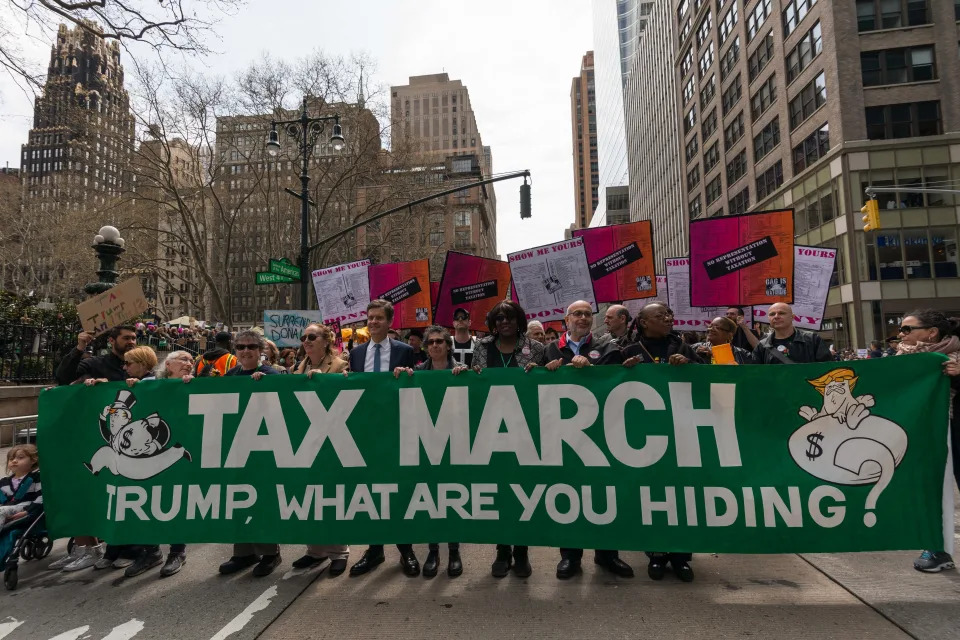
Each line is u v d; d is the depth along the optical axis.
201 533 3.60
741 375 3.33
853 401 3.21
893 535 3.08
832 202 28.00
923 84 26.47
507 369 3.56
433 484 3.50
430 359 4.23
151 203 26.94
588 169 173.50
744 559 3.91
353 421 3.62
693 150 47.88
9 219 33.84
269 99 24.23
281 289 31.22
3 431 8.48
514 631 2.83
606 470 3.35
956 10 26.39
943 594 3.20
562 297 6.66
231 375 4.00
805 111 30.20
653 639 2.72
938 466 3.10
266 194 26.50
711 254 5.99
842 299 27.45
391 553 4.25
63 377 4.92
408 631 2.86
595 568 3.77
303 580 3.66
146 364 4.10
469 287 7.30
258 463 3.65
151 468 3.72
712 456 3.28
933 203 26.00
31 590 3.60
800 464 3.21
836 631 2.78
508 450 3.46
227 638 2.84
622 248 6.70
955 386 3.45
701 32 45.22
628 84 85.50
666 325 3.71
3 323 9.73
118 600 3.39
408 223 30.81
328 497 3.56
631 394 3.40
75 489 3.81
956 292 25.61
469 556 4.11
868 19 27.25
